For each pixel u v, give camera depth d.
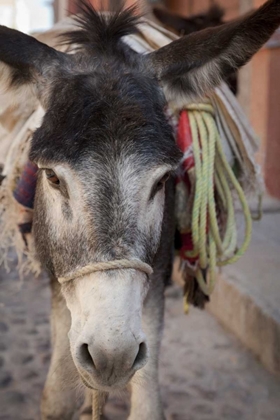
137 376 2.29
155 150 1.80
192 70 2.18
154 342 2.46
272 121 5.98
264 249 4.73
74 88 1.91
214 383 3.46
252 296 3.81
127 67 2.12
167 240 2.49
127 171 1.75
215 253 2.61
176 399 3.31
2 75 2.12
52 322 2.60
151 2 6.32
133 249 1.76
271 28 2.04
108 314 1.68
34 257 2.69
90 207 1.74
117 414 3.15
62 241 1.89
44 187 2.06
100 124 1.77
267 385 3.44
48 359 3.69
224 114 2.69
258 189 2.89
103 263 1.72
